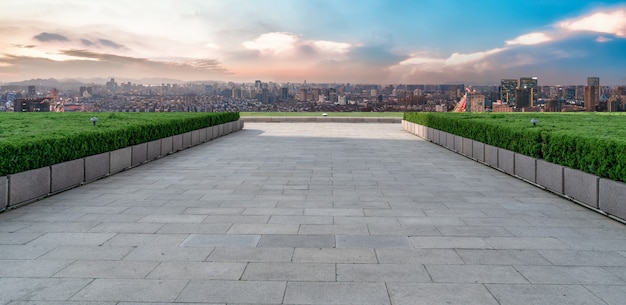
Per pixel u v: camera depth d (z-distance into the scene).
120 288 3.82
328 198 7.62
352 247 4.94
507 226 5.85
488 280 4.01
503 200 7.50
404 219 6.20
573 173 7.37
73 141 8.69
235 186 8.74
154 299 3.61
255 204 7.15
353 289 3.80
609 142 6.50
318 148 15.67
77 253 4.73
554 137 8.33
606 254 4.73
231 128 22.27
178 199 7.53
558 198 7.67
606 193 6.39
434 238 5.29
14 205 6.80
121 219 6.18
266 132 22.88
